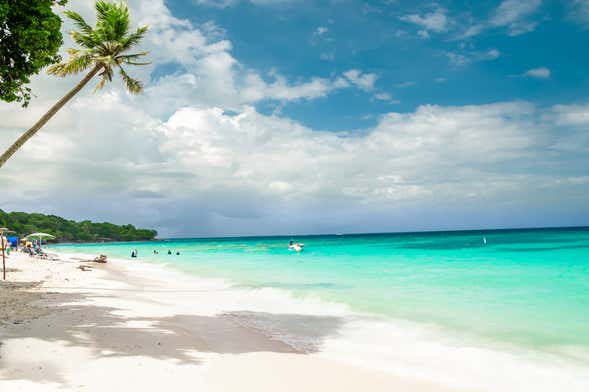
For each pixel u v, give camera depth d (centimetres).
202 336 1048
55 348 846
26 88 1217
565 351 962
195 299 1733
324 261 3816
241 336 1078
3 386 639
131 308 1393
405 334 1130
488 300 1608
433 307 1495
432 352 964
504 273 2495
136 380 705
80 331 998
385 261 3644
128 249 9738
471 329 1173
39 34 1075
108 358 811
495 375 809
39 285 1950
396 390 721
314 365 848
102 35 1730
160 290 2017
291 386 721
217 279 2536
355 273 2700
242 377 755
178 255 5781
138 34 1803
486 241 7556
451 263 3253
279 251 6212
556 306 1472
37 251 4166
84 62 1728
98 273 2841
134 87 1875
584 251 4128
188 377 736
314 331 1163
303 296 1781
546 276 2319
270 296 1811
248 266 3494
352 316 1366
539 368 851
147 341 952
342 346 1011
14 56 1134
